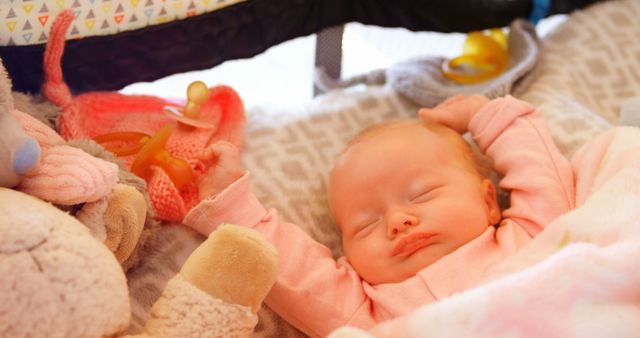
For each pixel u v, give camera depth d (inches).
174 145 47.1
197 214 41.2
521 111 47.9
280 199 47.9
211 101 51.3
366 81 60.9
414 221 41.7
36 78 45.7
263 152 50.5
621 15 62.2
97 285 25.7
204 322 28.6
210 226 41.6
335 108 55.0
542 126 47.5
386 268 42.1
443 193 43.3
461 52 68.0
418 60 59.1
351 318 40.3
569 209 43.7
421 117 50.8
